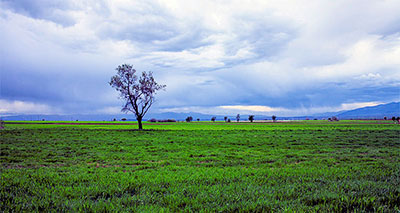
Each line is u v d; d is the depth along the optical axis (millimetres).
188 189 7766
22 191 7477
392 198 6438
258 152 18391
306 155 16641
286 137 31234
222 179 9312
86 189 7648
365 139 27594
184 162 14320
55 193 7289
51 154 17344
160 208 5996
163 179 9266
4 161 14320
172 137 32062
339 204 6160
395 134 34531
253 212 5750
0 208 5883
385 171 10555
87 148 20938
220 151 19141
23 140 26766
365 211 5777
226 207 5977
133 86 59219
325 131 42125
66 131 41719
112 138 30406
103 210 5855
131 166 13156
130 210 5922
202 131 45062
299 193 7223
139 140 28109
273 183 8656
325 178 9297
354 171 10789
